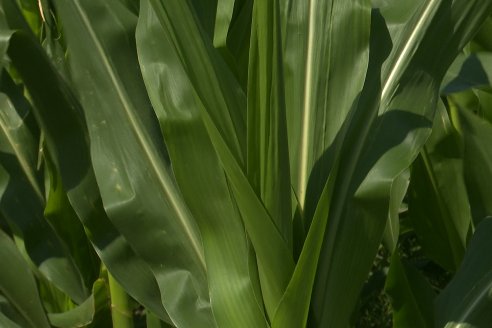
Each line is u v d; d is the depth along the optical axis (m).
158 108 1.36
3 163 1.75
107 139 1.53
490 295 1.43
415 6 1.42
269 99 1.27
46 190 1.76
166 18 1.26
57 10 1.58
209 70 1.28
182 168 1.34
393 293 1.54
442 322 1.47
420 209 1.79
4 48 1.55
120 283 1.57
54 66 1.60
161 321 1.64
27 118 1.75
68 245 1.73
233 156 1.25
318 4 1.41
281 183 1.30
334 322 1.36
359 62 1.39
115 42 1.56
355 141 1.36
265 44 1.25
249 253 1.32
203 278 1.47
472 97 1.88
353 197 1.34
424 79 1.36
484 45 1.81
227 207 1.33
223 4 1.41
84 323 1.68
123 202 1.50
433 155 1.73
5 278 1.70
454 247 1.77
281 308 1.31
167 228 1.49
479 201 1.70
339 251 1.35
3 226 1.83
